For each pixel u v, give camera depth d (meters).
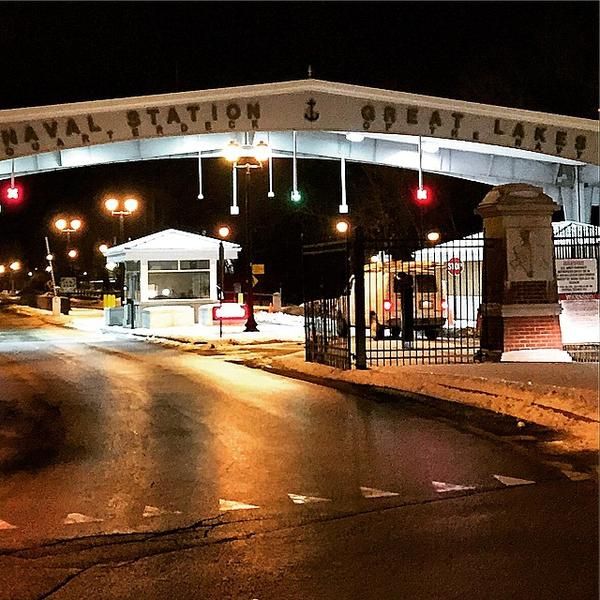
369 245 21.69
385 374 16.64
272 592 6.03
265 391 16.23
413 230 53.44
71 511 8.34
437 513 7.93
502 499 8.34
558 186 32.88
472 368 16.47
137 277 39.06
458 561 6.55
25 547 7.23
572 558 6.55
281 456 10.55
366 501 8.42
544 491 8.60
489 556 6.65
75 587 6.24
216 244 39.16
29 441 11.88
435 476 9.34
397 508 8.14
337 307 20.92
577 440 10.92
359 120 20.86
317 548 7.01
